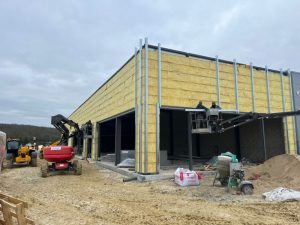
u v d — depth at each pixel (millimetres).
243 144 23328
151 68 15117
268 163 12977
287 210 7496
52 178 15016
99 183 13242
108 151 33438
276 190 9320
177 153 28125
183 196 9781
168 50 15875
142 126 14586
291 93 20531
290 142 19969
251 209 7656
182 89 15930
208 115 13961
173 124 28781
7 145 21938
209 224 6336
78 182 13500
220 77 17500
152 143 14477
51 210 7875
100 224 6457
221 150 25281
